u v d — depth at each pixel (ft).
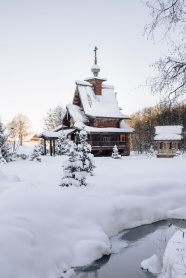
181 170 79.82
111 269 27.43
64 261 27.09
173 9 24.43
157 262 27.89
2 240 23.68
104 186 51.39
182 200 49.08
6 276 20.43
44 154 153.48
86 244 29.63
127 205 41.93
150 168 86.38
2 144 116.37
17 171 77.82
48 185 50.85
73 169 50.62
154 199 46.80
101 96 163.22
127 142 159.74
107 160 120.98
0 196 36.19
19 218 29.17
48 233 29.25
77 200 38.93
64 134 149.18
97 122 151.12
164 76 27.86
